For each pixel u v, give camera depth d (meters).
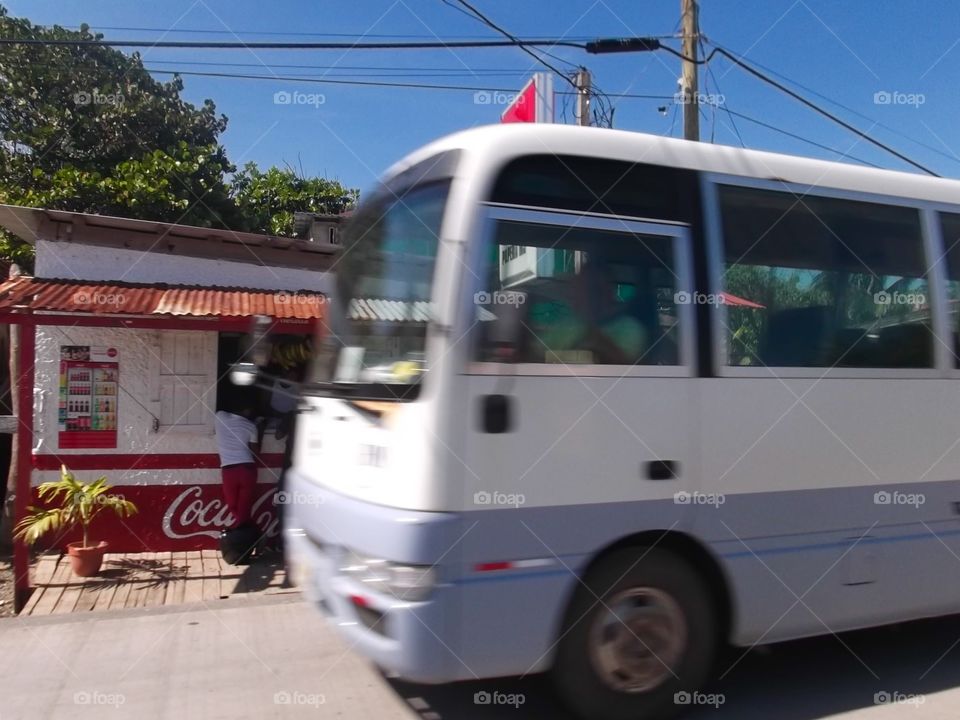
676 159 4.20
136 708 4.48
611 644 3.89
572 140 3.98
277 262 9.09
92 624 5.94
